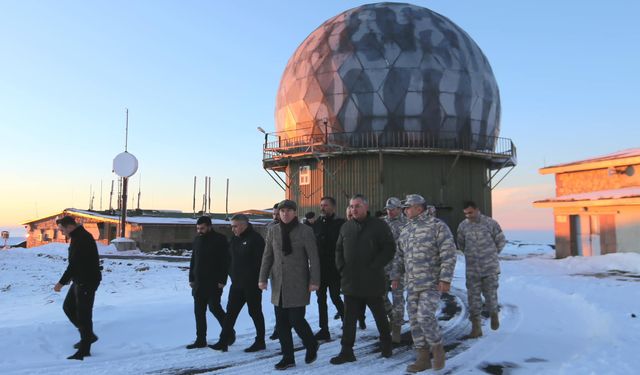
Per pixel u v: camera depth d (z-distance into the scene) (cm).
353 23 2819
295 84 2872
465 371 521
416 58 2658
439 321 834
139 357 600
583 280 1371
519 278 1445
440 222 555
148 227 3250
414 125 2631
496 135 2989
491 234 729
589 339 667
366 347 649
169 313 798
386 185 2630
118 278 1445
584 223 2142
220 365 565
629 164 2073
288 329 567
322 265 710
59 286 593
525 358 570
